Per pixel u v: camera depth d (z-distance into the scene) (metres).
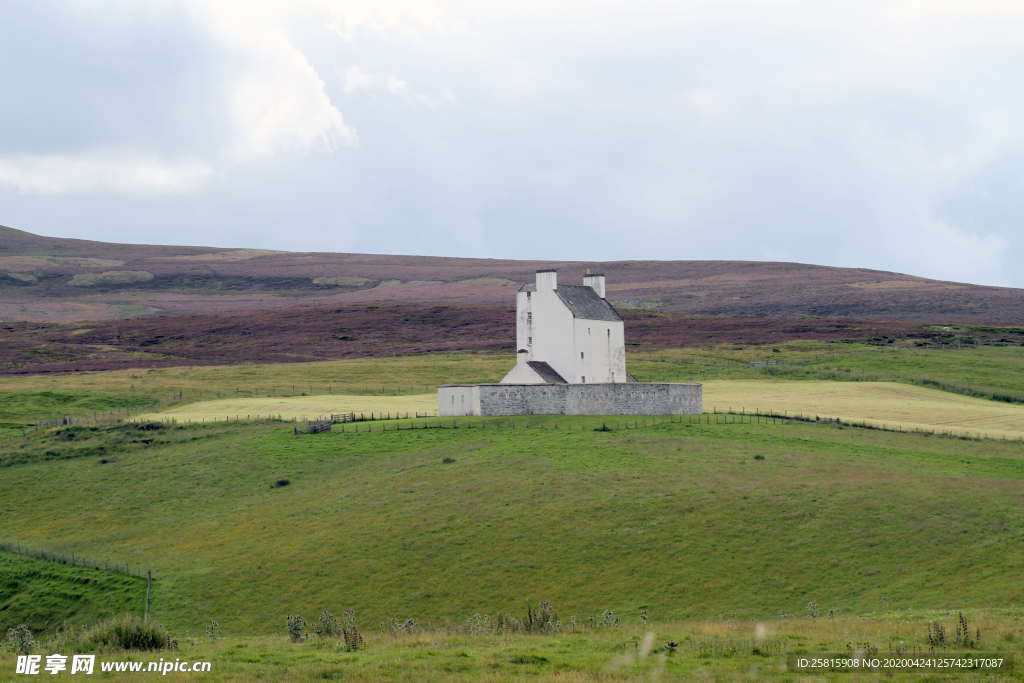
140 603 115.19
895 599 98.56
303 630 82.44
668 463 147.62
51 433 188.50
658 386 191.12
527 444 160.00
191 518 144.38
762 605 100.62
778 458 151.00
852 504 126.25
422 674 61.88
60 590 121.81
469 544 121.31
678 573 109.75
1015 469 147.38
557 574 111.94
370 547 123.56
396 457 159.88
